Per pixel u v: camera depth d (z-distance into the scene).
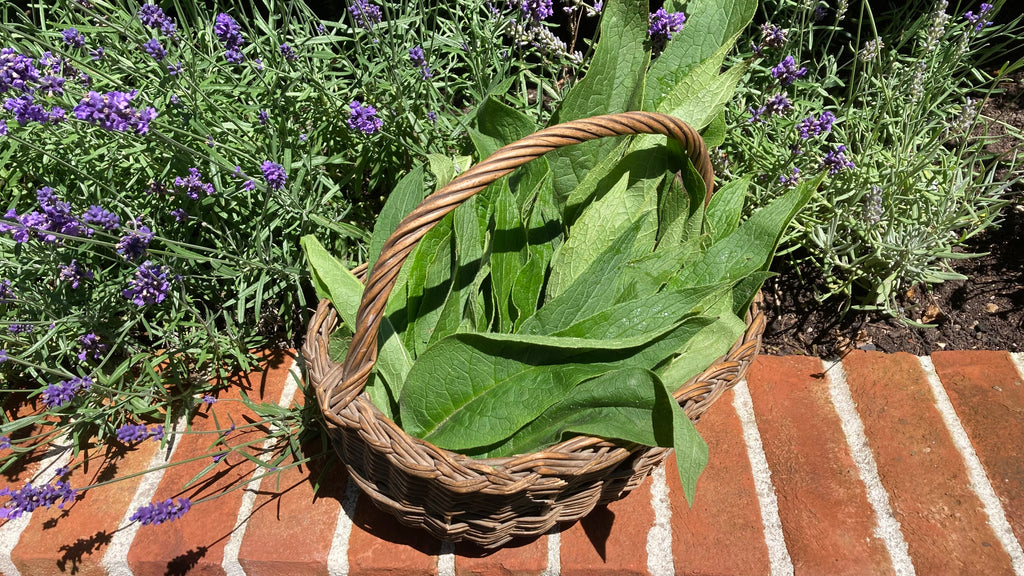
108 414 0.52
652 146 0.49
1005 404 0.54
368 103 0.63
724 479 0.51
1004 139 0.72
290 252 0.60
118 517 0.51
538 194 0.49
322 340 0.43
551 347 0.39
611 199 0.46
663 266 0.44
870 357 0.58
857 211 0.62
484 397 0.40
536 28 0.61
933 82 0.66
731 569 0.46
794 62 0.54
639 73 0.50
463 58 0.71
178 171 0.58
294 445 0.51
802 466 0.51
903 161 0.63
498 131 0.51
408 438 0.37
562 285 0.47
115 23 0.56
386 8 0.59
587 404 0.39
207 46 0.64
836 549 0.47
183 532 0.49
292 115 0.62
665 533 0.48
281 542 0.48
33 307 0.54
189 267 0.57
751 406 0.56
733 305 0.46
